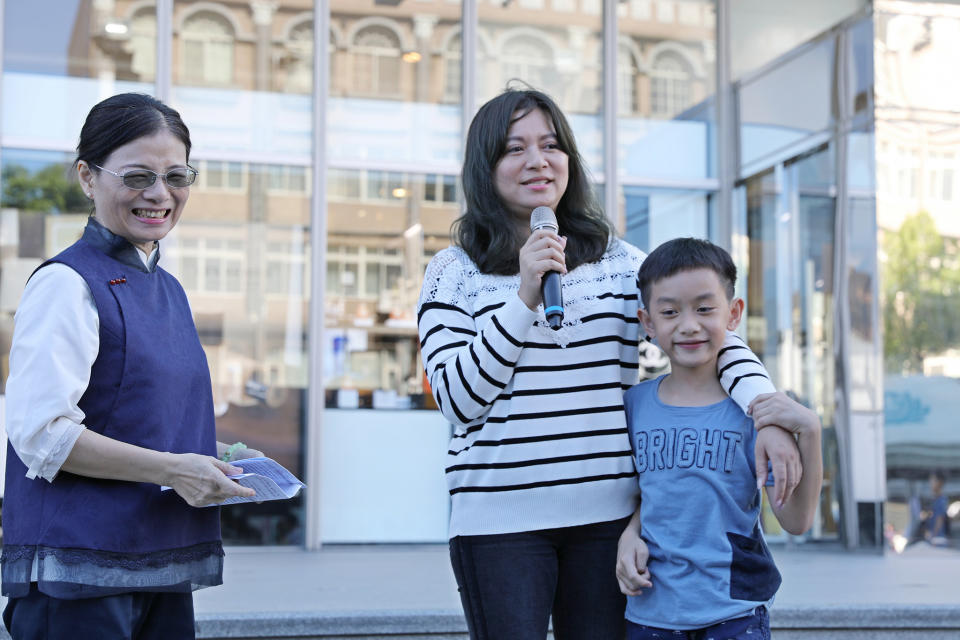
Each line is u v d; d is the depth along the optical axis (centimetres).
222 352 606
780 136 651
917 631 348
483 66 650
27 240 583
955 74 610
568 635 197
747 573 189
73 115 595
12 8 590
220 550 187
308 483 605
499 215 202
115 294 172
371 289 624
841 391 602
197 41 614
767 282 655
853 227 606
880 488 586
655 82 673
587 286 202
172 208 182
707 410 197
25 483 170
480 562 189
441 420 624
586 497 190
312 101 627
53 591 161
